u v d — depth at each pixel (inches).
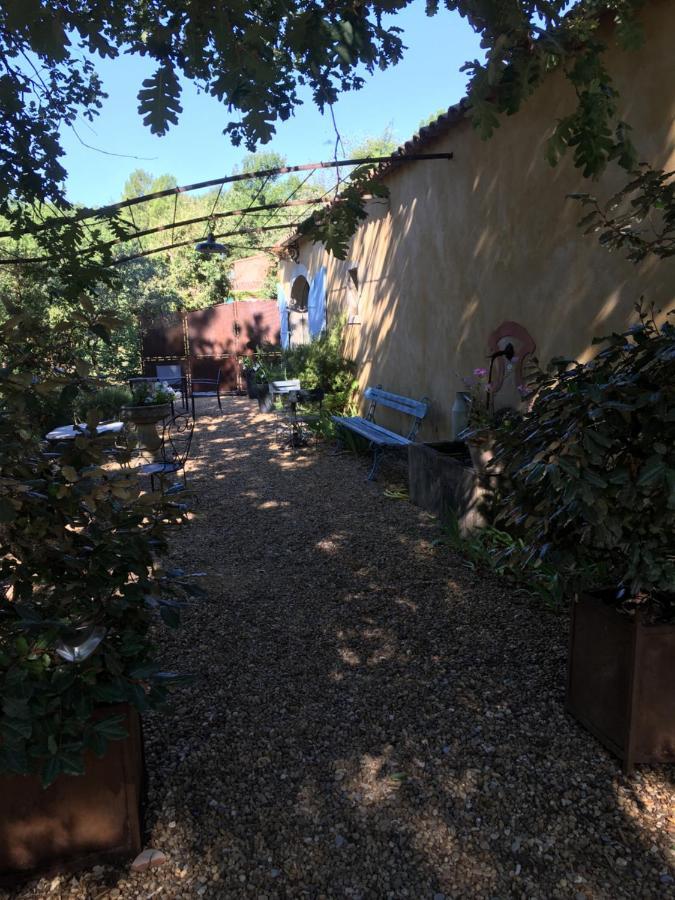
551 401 87.7
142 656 75.5
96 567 72.1
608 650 91.1
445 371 250.5
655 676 86.5
